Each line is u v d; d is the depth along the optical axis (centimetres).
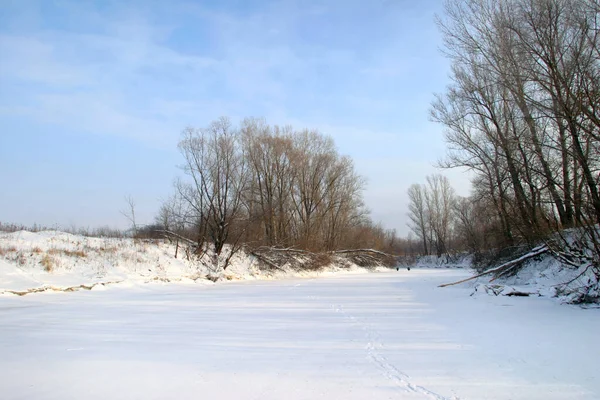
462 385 597
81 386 611
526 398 541
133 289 2120
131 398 563
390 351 809
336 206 4912
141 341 917
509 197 2100
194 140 3138
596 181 1293
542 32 1424
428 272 4694
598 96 1246
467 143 2266
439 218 7669
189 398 561
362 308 1448
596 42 1316
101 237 2955
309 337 955
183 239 3125
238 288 2364
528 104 1567
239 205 3262
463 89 2170
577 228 1393
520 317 1112
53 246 2361
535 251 1748
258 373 672
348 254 4750
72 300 1662
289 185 4322
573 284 1374
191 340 927
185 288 2320
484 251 2764
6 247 2153
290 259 3788
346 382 621
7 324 1126
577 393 555
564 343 816
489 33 1847
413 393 568
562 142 1420
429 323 1104
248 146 4119
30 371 686
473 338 898
